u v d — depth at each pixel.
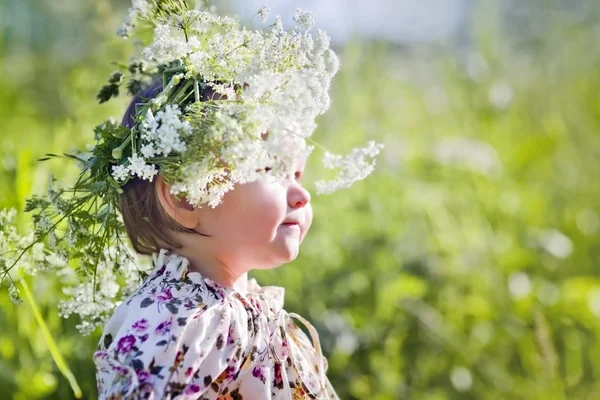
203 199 1.18
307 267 2.35
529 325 2.50
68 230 1.33
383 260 2.48
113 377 1.18
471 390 2.43
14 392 1.78
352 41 3.11
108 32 2.54
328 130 2.97
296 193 1.33
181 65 1.29
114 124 1.39
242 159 1.12
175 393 1.16
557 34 4.00
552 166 3.50
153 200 1.32
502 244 2.83
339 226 2.52
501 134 3.47
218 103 1.20
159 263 1.33
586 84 3.84
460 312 2.52
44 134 2.65
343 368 2.25
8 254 1.40
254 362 1.31
